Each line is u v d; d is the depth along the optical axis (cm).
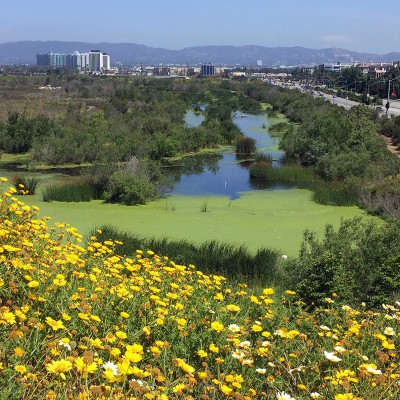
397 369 350
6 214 501
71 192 1775
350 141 2742
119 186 1784
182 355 338
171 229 1399
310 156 2705
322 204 1869
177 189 2173
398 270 693
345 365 344
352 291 681
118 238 1076
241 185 2302
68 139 2836
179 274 534
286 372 334
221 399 293
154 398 266
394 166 2397
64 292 354
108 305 363
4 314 290
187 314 400
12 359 266
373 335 401
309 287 671
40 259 412
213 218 1574
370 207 1744
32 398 250
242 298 504
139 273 528
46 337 294
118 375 251
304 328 433
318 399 299
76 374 264
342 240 787
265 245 1234
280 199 1964
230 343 356
